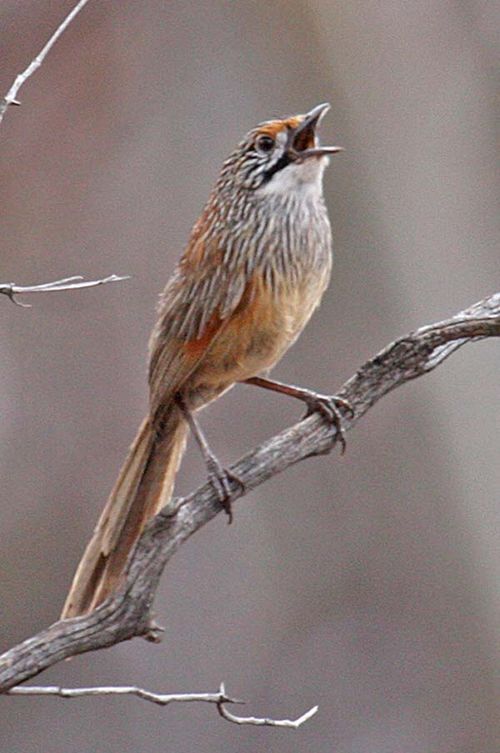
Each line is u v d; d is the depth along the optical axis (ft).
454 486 46.60
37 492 52.11
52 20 52.08
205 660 53.93
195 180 52.60
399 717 52.65
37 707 53.11
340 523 52.85
